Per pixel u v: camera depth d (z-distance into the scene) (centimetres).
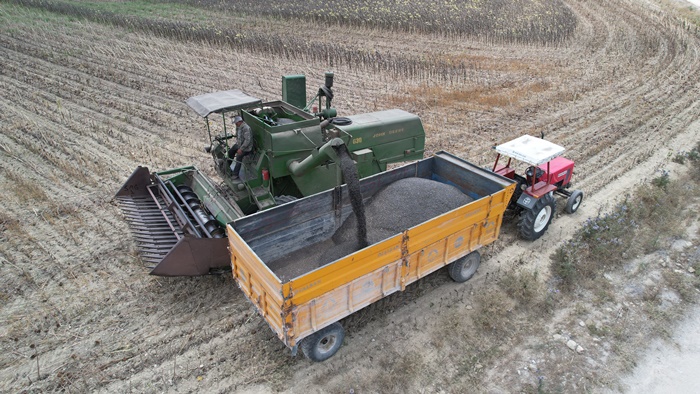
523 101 1597
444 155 882
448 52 2191
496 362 626
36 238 857
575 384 594
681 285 755
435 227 639
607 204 985
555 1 3141
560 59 2100
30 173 1090
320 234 760
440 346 646
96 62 1948
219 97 794
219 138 841
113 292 732
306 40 2306
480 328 678
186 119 1431
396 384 592
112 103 1537
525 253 841
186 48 2164
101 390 577
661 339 664
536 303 724
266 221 674
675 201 986
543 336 667
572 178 1091
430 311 710
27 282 749
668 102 1578
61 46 2133
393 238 587
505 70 1942
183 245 662
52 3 2789
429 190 772
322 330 590
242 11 2775
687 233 895
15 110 1451
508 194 738
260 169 771
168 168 1124
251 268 574
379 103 1563
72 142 1252
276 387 585
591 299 734
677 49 2194
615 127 1376
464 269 756
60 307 700
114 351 629
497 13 2761
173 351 630
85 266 787
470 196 834
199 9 2862
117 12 2695
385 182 829
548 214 870
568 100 1608
